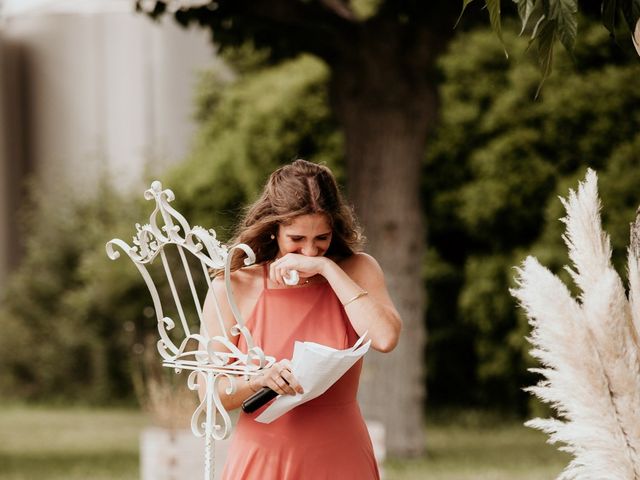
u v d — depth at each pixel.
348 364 2.99
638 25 2.91
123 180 18.56
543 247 12.96
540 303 2.35
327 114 14.33
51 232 17.88
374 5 13.14
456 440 12.53
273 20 8.72
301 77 14.56
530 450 11.59
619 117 12.80
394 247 10.12
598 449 2.32
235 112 15.88
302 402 3.07
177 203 15.95
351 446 3.27
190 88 18.44
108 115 18.89
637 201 12.35
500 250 13.60
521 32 2.73
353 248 3.42
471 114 13.52
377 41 9.75
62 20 19.11
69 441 13.05
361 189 10.13
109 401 17.19
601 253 2.37
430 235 14.28
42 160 19.27
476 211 13.41
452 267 14.27
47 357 17.50
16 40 19.39
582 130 12.94
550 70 2.90
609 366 2.30
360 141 10.09
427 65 9.94
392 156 10.02
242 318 3.34
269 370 3.08
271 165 14.66
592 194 2.39
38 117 19.30
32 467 10.80
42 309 17.75
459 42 13.65
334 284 3.20
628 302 2.38
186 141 18.45
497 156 13.23
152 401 8.67
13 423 14.94
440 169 13.81
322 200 3.22
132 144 18.72
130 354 16.55
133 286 16.42
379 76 9.88
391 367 10.33
